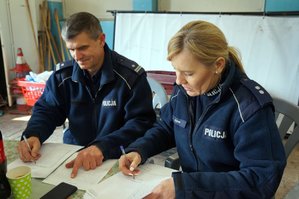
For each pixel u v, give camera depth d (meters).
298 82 2.94
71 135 1.57
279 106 1.33
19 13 3.67
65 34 1.29
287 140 1.33
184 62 0.88
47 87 1.55
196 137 1.08
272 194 0.89
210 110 1.04
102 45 1.39
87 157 1.12
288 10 3.10
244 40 3.07
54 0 4.11
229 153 1.03
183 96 1.14
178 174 0.92
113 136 1.28
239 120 0.95
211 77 0.94
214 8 3.56
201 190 0.88
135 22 3.49
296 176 2.36
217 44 0.89
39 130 1.34
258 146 0.92
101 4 4.09
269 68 3.02
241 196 0.88
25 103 3.53
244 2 3.42
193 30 0.88
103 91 1.46
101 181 1.01
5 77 3.55
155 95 1.90
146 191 0.93
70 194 0.93
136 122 1.40
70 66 1.50
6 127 3.20
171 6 3.74
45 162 1.14
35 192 0.94
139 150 1.14
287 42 2.93
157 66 3.45
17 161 1.15
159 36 3.40
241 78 1.01
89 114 1.50
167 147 1.29
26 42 3.81
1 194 0.86
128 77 1.44
